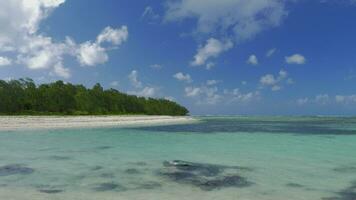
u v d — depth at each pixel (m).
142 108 119.25
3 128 43.03
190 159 20.83
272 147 27.75
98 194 12.55
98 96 98.94
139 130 49.03
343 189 13.62
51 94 83.88
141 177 15.41
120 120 71.50
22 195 12.26
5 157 20.98
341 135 42.06
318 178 15.53
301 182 14.75
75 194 12.51
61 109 84.44
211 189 13.42
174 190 13.20
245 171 17.06
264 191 13.20
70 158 20.88
